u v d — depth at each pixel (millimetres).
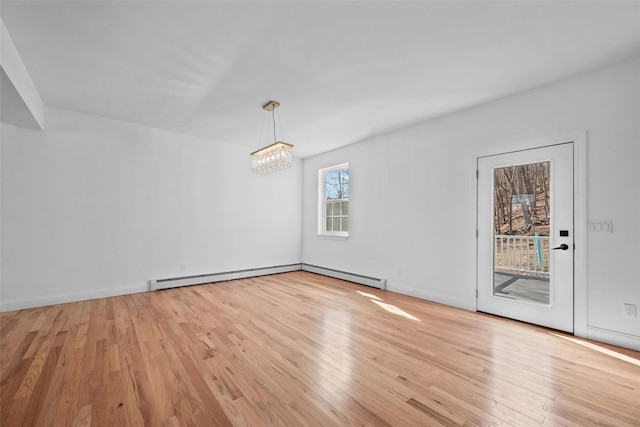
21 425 1480
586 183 2617
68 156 3674
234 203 5207
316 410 1612
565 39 2176
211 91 3088
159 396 1731
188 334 2666
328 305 3602
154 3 1829
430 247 3854
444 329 2816
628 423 1511
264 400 1699
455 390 1805
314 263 5891
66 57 2455
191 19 1985
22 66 2531
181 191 4602
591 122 2600
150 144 4305
